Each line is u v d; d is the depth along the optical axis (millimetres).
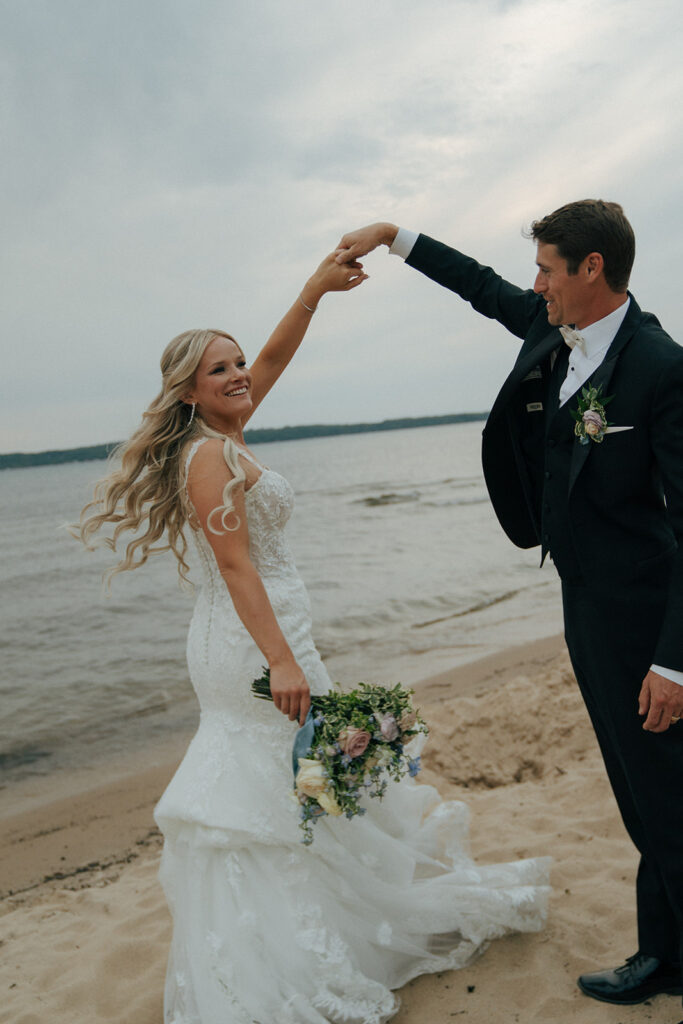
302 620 2703
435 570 15570
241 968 2410
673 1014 2404
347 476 60719
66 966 3188
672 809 2305
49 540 31828
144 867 4395
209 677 2639
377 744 2393
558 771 4898
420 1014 2512
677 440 2102
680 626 2076
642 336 2229
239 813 2502
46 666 10273
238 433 2787
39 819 5469
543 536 2482
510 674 7695
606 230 2156
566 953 2754
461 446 115500
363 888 2596
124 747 6926
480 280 2887
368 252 3000
